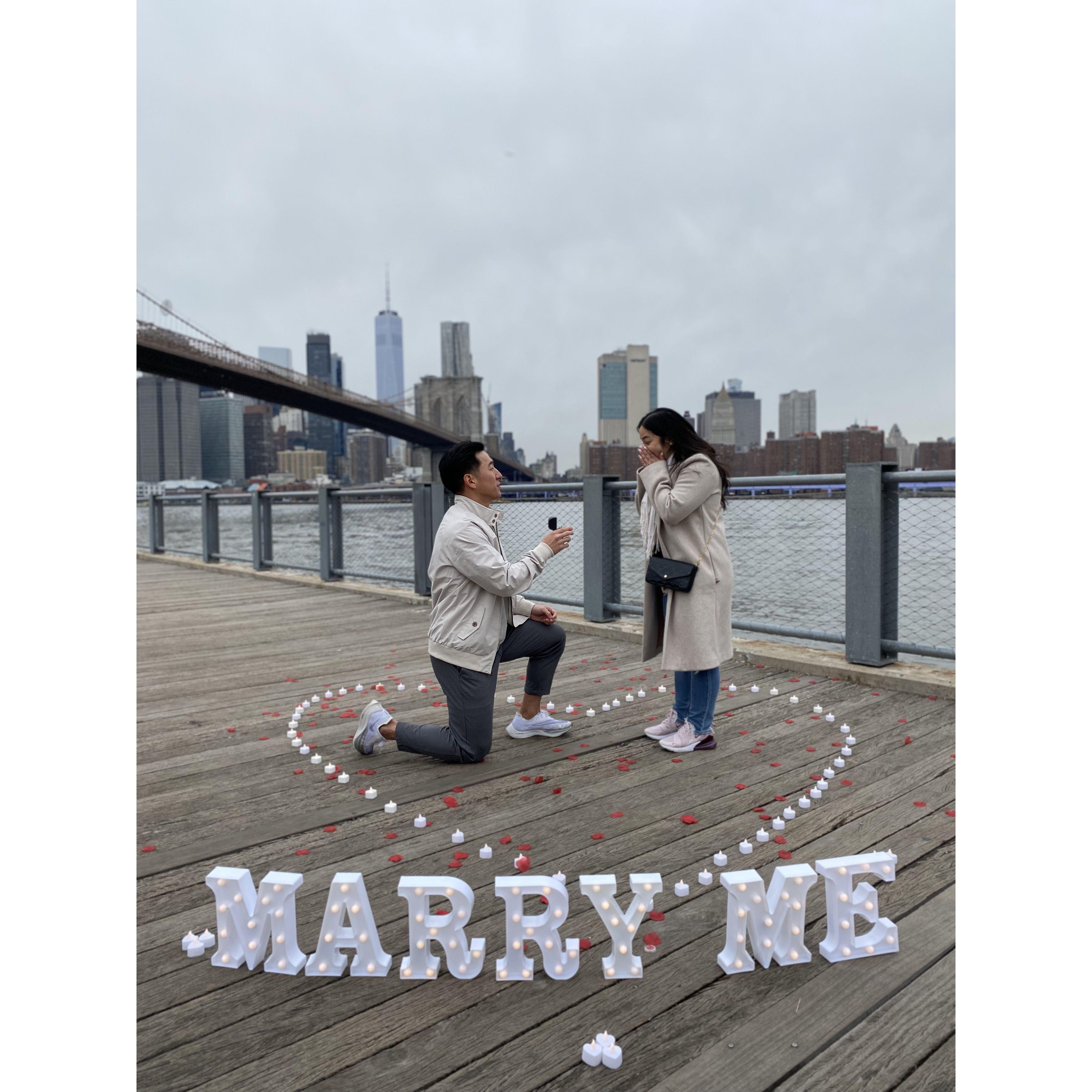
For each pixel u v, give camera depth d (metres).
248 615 6.68
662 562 3.08
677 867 2.18
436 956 1.75
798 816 2.50
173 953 1.77
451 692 2.96
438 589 2.97
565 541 3.01
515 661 4.94
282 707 3.89
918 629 6.16
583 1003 1.58
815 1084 1.35
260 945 1.70
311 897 2.03
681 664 3.07
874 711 3.62
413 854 2.28
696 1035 1.48
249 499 9.69
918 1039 1.46
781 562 8.05
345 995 1.61
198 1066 1.40
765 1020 1.52
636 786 2.78
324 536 8.38
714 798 2.66
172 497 11.77
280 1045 1.46
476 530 2.90
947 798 2.62
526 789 2.77
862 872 1.74
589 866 2.19
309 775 2.94
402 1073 1.38
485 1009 1.56
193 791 2.78
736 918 1.67
